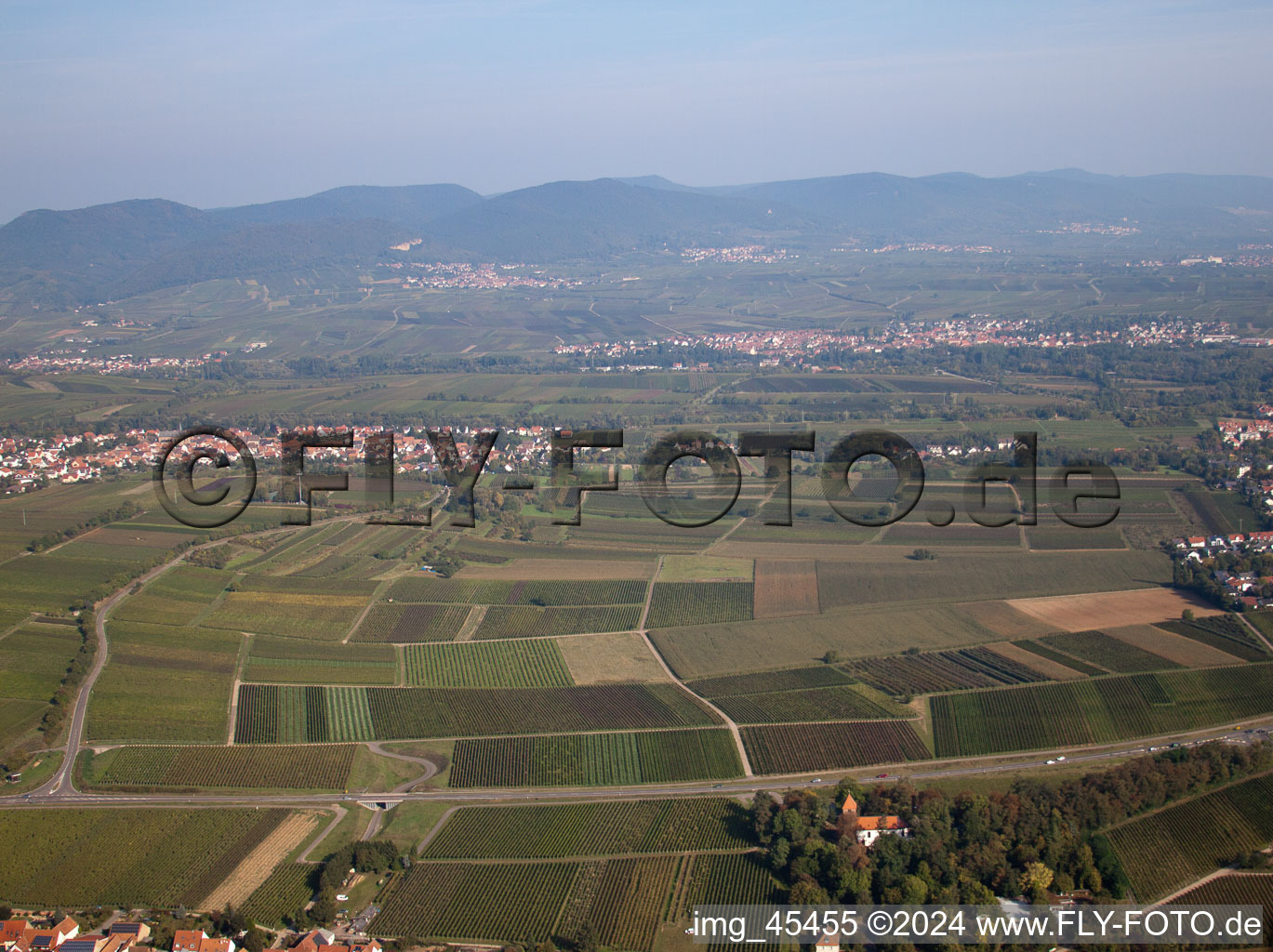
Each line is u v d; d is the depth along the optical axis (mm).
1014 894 152375
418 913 153375
